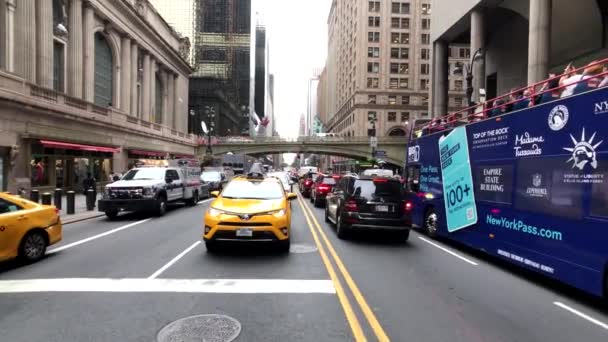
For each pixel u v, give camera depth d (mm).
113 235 11250
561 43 25797
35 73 26344
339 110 122562
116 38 38719
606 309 5953
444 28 34969
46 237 8312
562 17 24328
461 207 10289
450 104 93312
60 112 26359
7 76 21594
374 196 10859
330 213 13688
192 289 6227
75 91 31125
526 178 7746
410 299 6031
